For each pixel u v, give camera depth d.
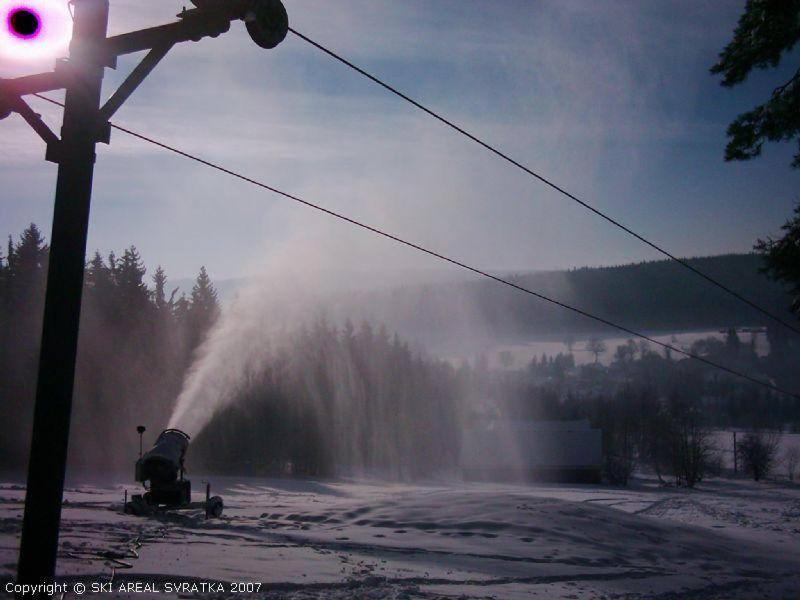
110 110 7.53
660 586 13.93
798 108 17.27
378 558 14.05
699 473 78.00
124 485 37.72
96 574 9.63
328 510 21.80
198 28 7.74
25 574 6.89
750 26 17.45
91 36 7.45
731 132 18.12
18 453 49.34
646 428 89.00
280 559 12.62
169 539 14.38
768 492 65.56
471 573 13.23
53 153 7.32
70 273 7.18
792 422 125.44
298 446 64.69
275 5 8.15
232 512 22.47
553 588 12.52
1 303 51.56
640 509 39.16
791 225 21.47
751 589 14.73
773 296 154.62
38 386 7.08
